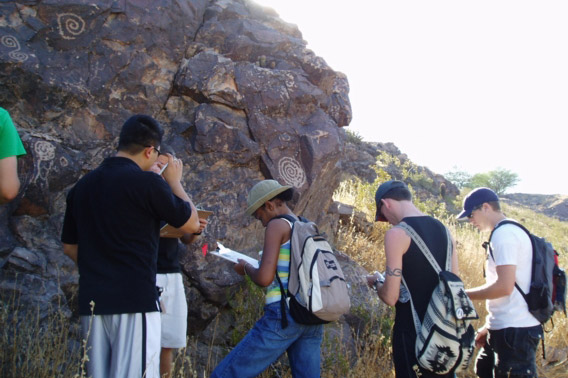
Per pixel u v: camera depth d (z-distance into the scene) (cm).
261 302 425
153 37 458
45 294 351
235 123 474
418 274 291
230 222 450
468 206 353
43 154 375
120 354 238
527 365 329
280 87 504
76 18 415
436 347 272
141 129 256
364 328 475
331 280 293
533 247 329
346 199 888
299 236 299
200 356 407
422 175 2073
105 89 427
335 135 539
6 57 374
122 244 241
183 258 415
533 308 326
